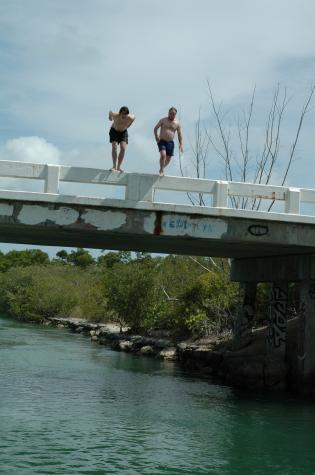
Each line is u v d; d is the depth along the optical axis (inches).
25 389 814.5
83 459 505.7
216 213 703.7
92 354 1289.4
